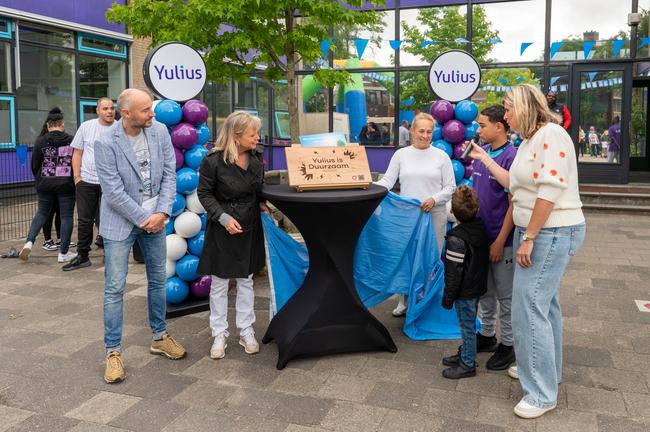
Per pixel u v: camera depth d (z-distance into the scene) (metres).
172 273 4.76
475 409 3.14
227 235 3.75
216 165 3.72
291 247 4.11
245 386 3.44
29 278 5.89
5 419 3.07
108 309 3.53
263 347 4.04
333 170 3.80
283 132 13.33
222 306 3.90
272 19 7.90
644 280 5.72
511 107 2.99
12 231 8.43
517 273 3.08
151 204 3.61
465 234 3.39
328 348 3.81
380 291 4.25
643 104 12.87
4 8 11.16
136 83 14.65
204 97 14.09
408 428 2.95
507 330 3.62
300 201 3.55
